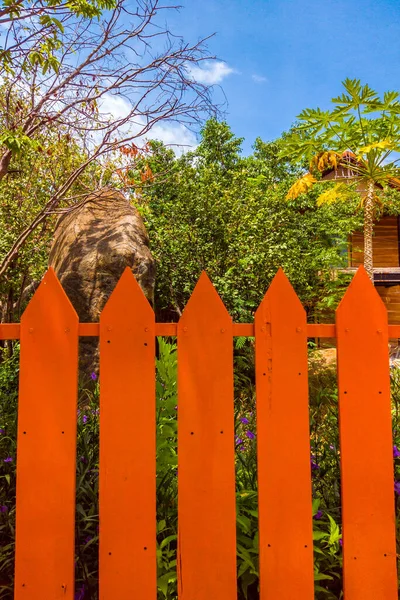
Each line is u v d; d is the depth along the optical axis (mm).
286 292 1454
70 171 6008
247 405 2863
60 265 5457
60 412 1394
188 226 7055
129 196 6375
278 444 1405
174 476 1784
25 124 4602
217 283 6492
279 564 1380
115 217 5660
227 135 14344
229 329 1437
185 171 7793
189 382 1412
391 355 6996
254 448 2076
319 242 9055
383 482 1425
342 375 1447
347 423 1437
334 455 1983
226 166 14469
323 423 2453
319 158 7441
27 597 1351
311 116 7027
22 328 1403
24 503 1369
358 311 1465
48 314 1412
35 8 3721
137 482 1384
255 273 6797
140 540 1371
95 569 1576
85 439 1934
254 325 1438
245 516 1660
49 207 5234
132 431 1394
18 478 1371
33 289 9297
